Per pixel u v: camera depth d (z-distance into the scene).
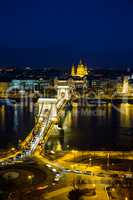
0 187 167.75
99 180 178.62
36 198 155.25
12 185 170.25
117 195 157.50
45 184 172.25
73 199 153.38
